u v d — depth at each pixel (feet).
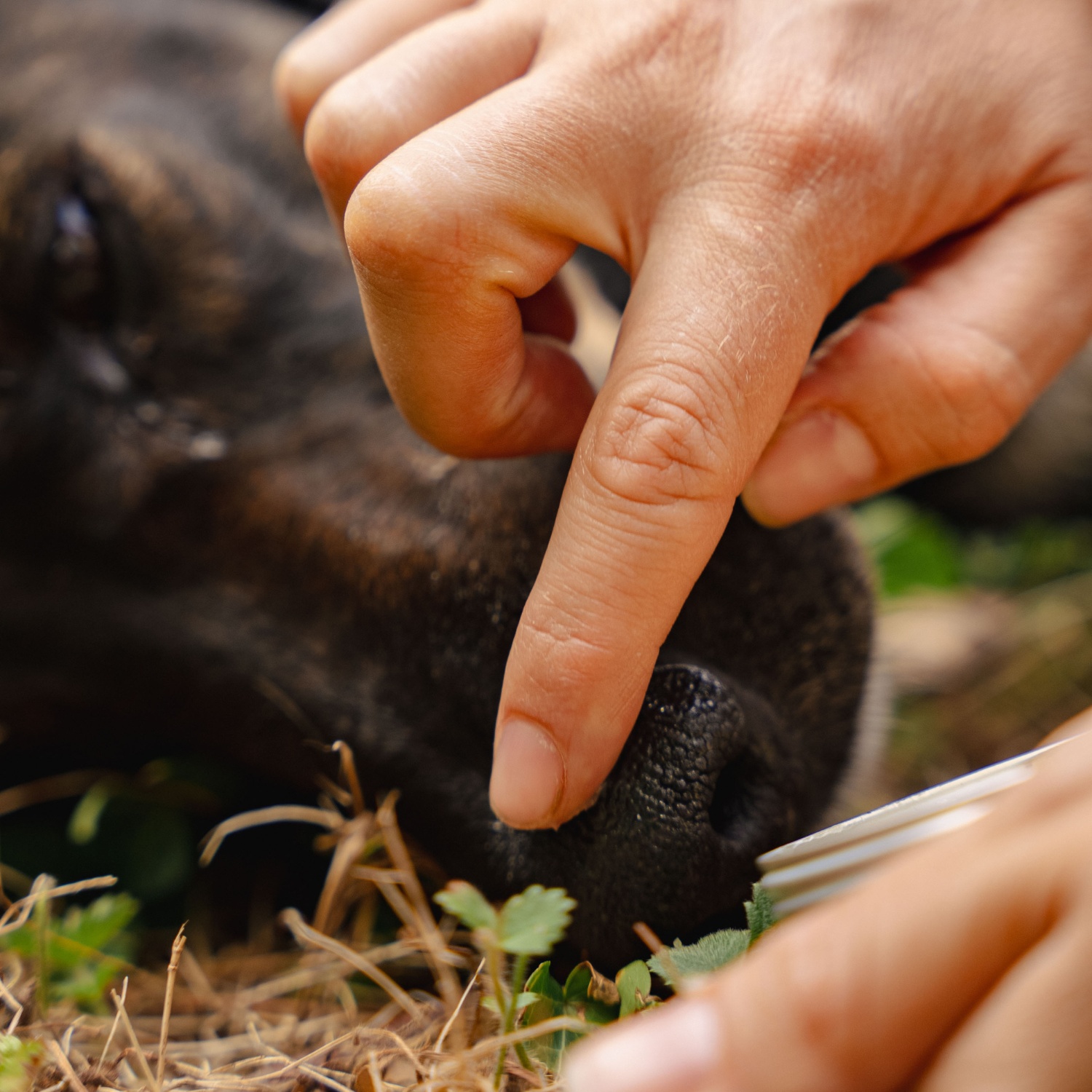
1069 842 0.56
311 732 1.01
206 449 1.06
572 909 0.80
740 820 0.80
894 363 0.82
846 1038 0.56
